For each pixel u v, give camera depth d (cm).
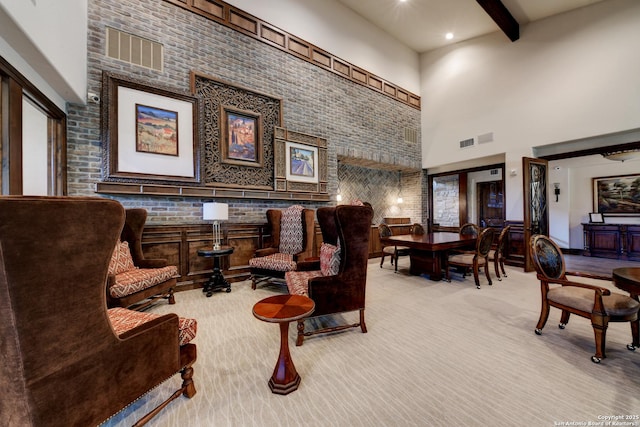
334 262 223
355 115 564
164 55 343
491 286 373
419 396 147
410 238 445
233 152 395
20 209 78
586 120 441
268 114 436
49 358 88
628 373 167
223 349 200
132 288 237
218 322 248
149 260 295
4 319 79
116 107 306
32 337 83
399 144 650
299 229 376
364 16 575
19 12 168
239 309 282
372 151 592
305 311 154
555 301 211
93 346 100
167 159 337
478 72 591
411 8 538
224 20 393
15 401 83
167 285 283
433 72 677
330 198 516
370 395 149
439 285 380
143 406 141
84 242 95
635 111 396
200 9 373
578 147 467
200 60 370
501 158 577
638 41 394
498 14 466
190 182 350
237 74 403
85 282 96
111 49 311
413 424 127
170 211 345
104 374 104
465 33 593
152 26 337
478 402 142
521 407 138
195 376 167
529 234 469
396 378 164
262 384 159
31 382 84
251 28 420
